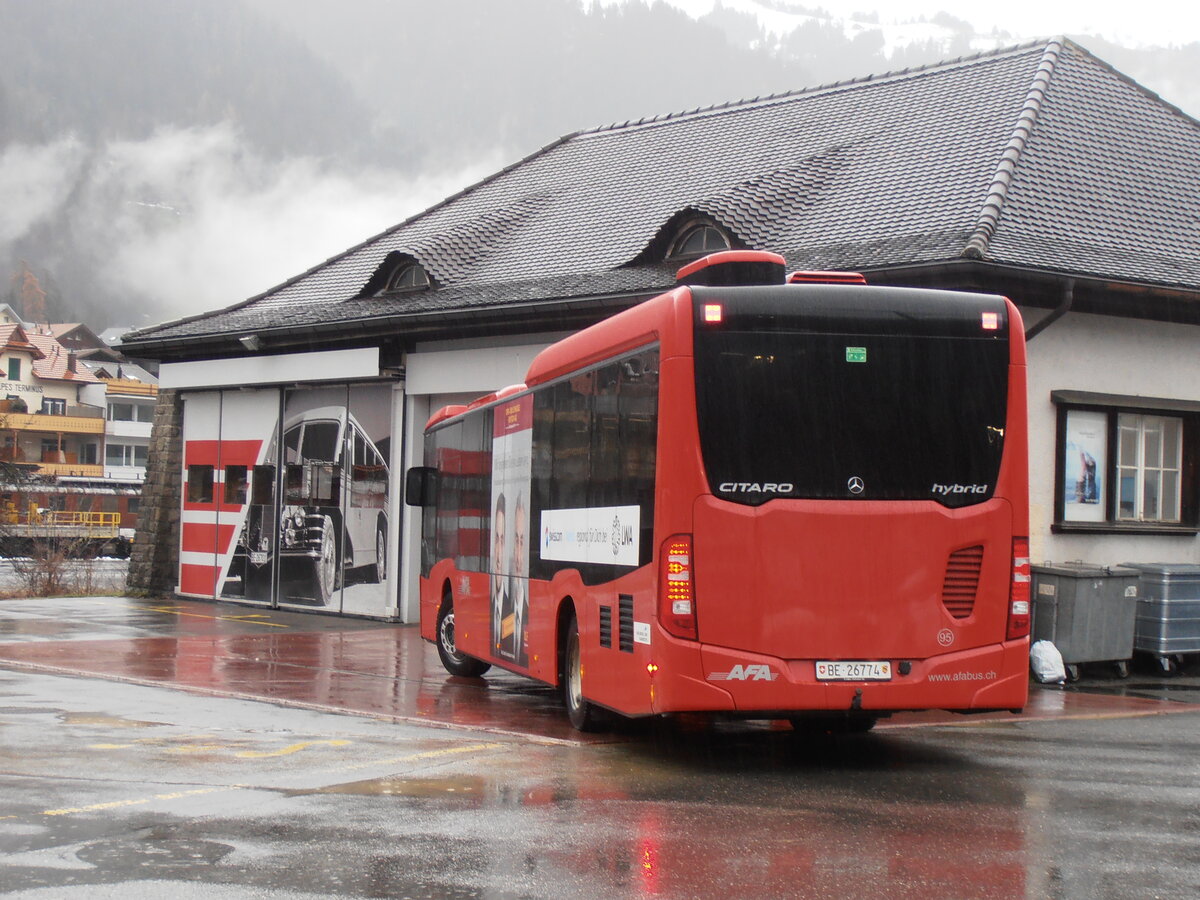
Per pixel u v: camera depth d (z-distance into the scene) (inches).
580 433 420.8
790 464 354.3
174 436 1008.2
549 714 470.0
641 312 375.9
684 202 826.8
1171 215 699.4
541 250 842.2
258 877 239.0
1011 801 317.1
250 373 920.9
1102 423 642.2
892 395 359.9
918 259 580.1
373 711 466.3
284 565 912.9
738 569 350.3
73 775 334.3
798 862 254.4
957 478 361.7
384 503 843.4
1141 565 617.6
